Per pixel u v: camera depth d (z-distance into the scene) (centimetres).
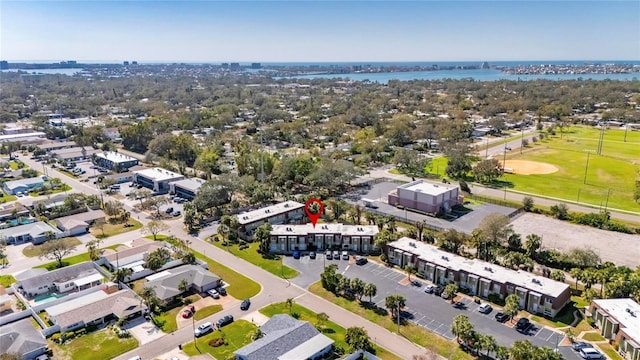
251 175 16188
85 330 7638
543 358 6075
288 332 7012
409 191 13600
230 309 8306
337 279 8875
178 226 12625
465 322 7056
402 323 7819
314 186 15850
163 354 6981
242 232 11731
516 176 17338
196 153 19950
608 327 7256
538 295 8062
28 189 15875
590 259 9412
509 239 10488
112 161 18988
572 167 18438
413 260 9769
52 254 10594
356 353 6850
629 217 12825
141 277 9575
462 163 17362
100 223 12419
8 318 7925
